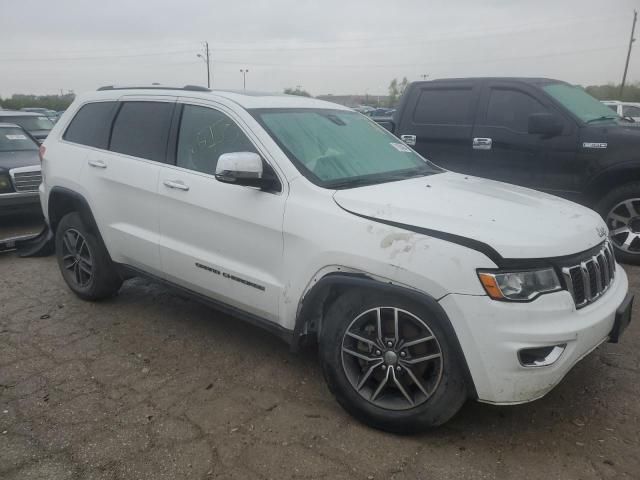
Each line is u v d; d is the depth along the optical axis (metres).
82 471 2.72
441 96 6.87
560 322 2.67
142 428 3.07
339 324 3.04
